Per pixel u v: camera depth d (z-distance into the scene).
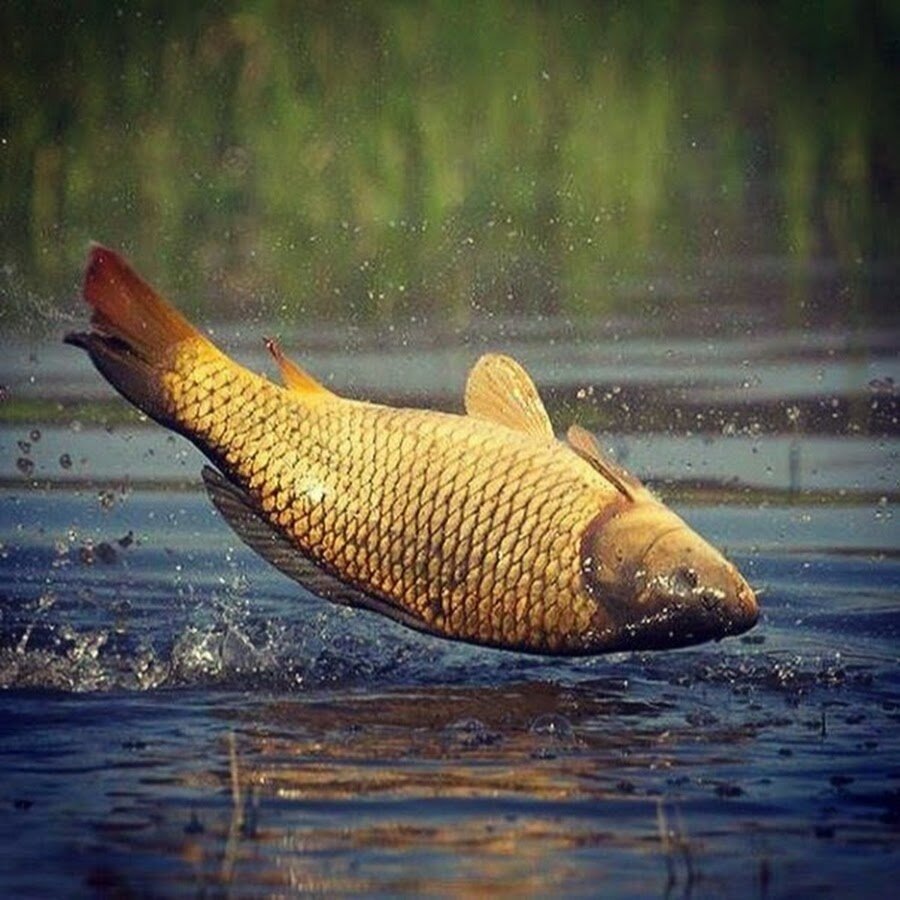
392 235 57.16
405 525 24.45
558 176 59.72
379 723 23.00
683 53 62.31
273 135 59.66
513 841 18.73
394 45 60.81
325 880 17.69
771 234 59.03
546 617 24.36
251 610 28.81
